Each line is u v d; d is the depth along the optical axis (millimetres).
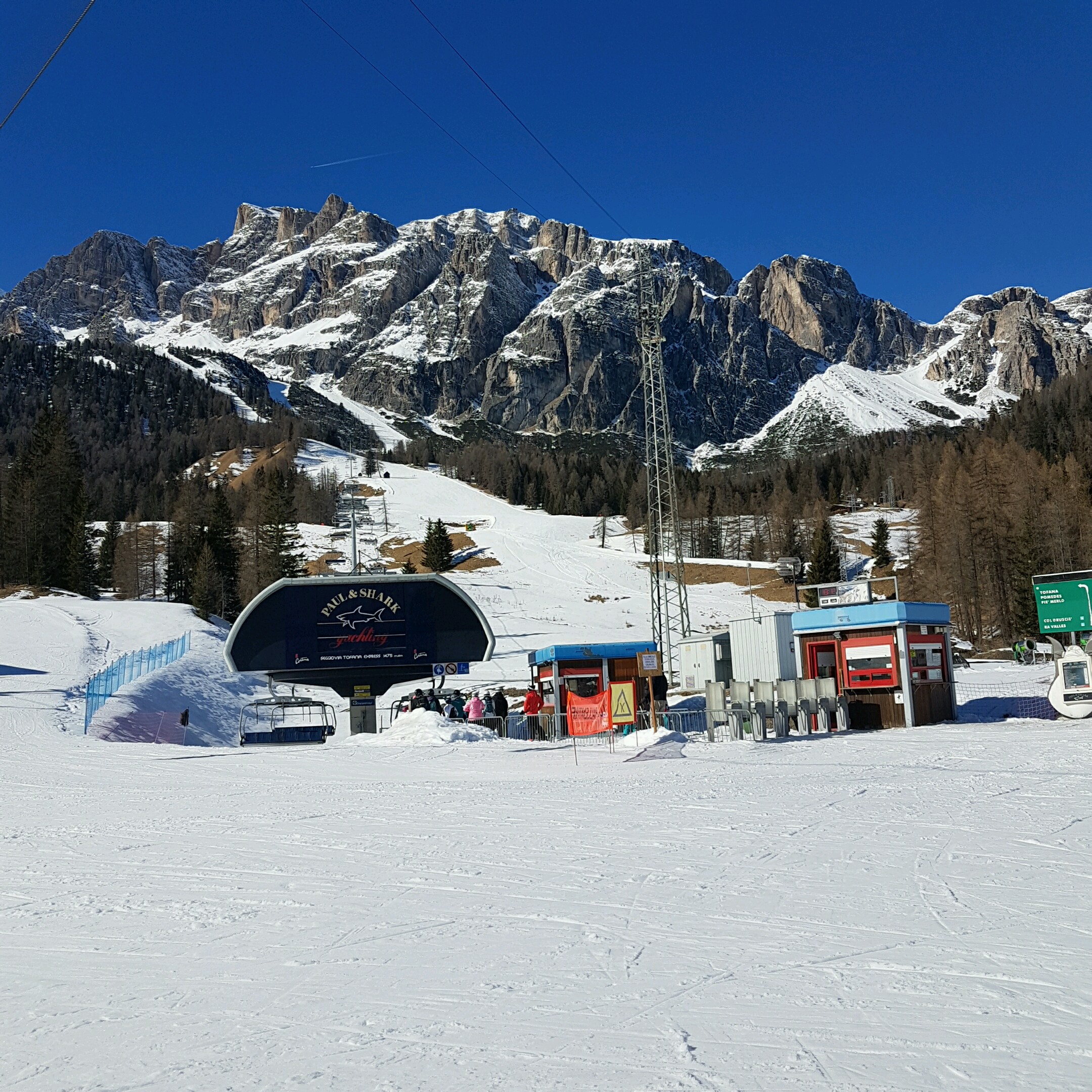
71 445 107562
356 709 31922
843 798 12234
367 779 16891
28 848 10133
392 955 5941
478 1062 4234
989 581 91312
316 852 9523
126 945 6340
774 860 8398
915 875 7621
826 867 8070
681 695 34125
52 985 5535
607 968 5543
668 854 8867
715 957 5684
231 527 109812
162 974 5699
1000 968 5289
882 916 6449
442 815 11906
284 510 132875
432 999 5102
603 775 16375
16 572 91188
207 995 5285
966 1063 4062
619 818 11109
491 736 25578
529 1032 4590
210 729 37938
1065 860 8000
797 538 136625
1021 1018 4551
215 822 11789
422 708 29500
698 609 87750
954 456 145500
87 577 100375
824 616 27125
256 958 5977
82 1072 4258
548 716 26656
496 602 91250
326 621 31641
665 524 125250
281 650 31453
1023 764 15500
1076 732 21188
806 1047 4289
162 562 124375
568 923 6570
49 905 7531
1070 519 95688
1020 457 121000
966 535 92750
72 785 16453
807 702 24781
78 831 11234
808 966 5449
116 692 35812
